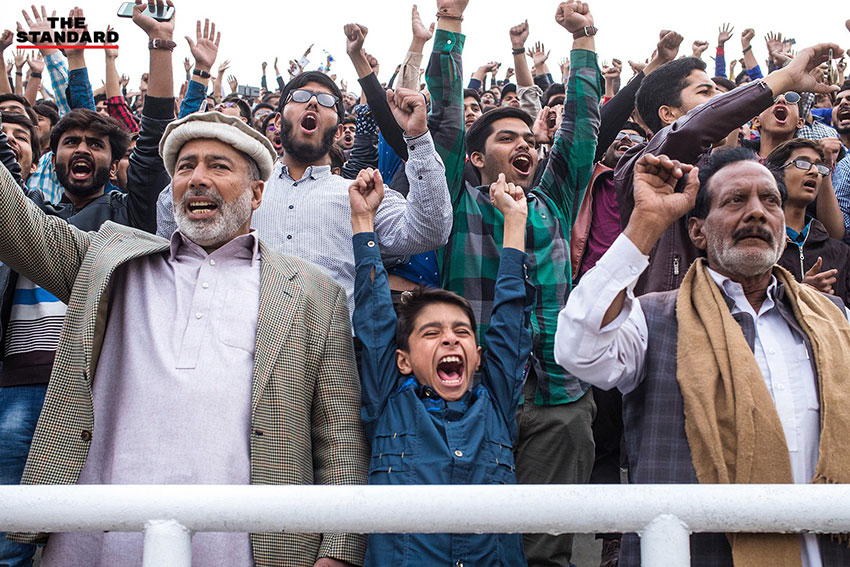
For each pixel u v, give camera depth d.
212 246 2.80
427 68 3.73
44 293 3.47
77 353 2.48
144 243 2.76
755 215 2.41
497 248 3.68
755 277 2.48
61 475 2.38
